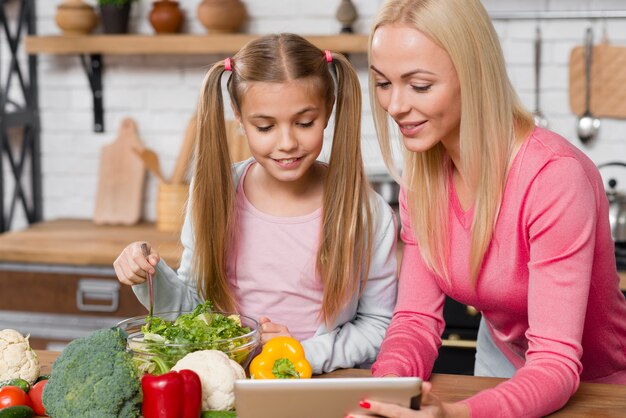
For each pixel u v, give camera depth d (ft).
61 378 4.44
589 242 4.75
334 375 5.39
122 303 10.17
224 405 4.60
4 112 11.26
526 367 4.71
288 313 6.07
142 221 11.95
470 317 9.42
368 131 11.22
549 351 4.69
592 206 4.77
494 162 4.88
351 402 4.08
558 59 10.74
